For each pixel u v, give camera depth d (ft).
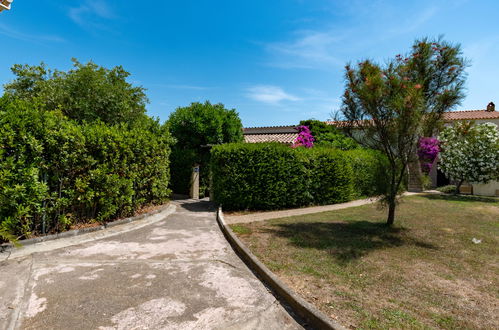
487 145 44.55
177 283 11.77
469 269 13.75
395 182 22.77
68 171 18.45
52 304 9.69
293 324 9.10
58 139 17.52
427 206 34.42
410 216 27.71
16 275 11.96
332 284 11.61
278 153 32.12
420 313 9.39
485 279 12.57
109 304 9.82
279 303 10.43
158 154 31.40
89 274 12.42
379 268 13.62
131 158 24.81
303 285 11.41
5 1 20.03
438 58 20.04
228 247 17.48
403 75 19.30
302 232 20.58
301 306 9.69
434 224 23.97
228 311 9.66
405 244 17.92
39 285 11.12
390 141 19.90
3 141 14.67
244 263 14.67
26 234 16.06
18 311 9.15
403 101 17.58
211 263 14.39
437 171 61.67
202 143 48.60
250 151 30.71
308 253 15.65
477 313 9.52
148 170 27.84
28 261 13.67
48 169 17.19
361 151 47.11
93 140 20.12
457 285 11.85
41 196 16.33
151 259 14.73
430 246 17.61
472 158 45.37
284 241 18.04
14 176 14.96
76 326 8.46
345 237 19.33
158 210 28.63
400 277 12.55
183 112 48.78
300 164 33.76
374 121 20.13
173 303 10.05
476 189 51.06
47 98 36.63
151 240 18.42
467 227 22.89
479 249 17.07
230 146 31.01
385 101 18.72
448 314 9.39
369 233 20.59
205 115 47.70
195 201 40.42
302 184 34.14
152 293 10.76
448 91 18.88
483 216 27.84
